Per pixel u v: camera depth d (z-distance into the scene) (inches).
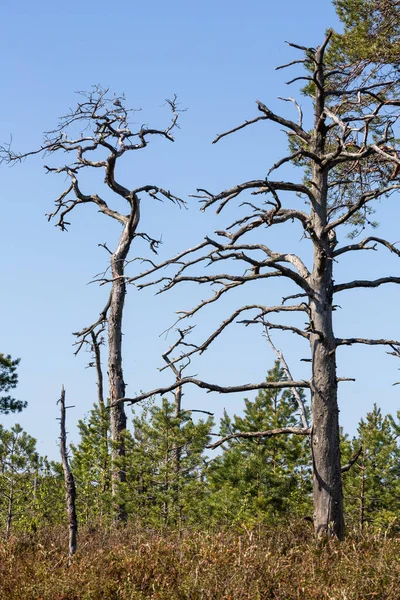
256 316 512.7
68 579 357.1
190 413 804.0
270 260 514.6
